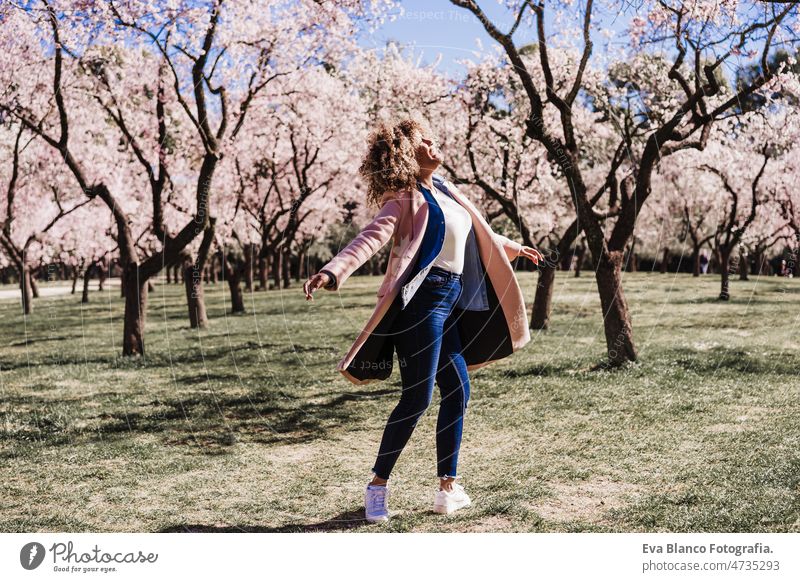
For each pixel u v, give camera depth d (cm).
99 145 1916
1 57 1193
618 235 829
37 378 906
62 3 1029
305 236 3066
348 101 1956
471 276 365
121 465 457
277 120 1850
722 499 337
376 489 336
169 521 343
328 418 594
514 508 339
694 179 2525
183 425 580
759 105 1436
